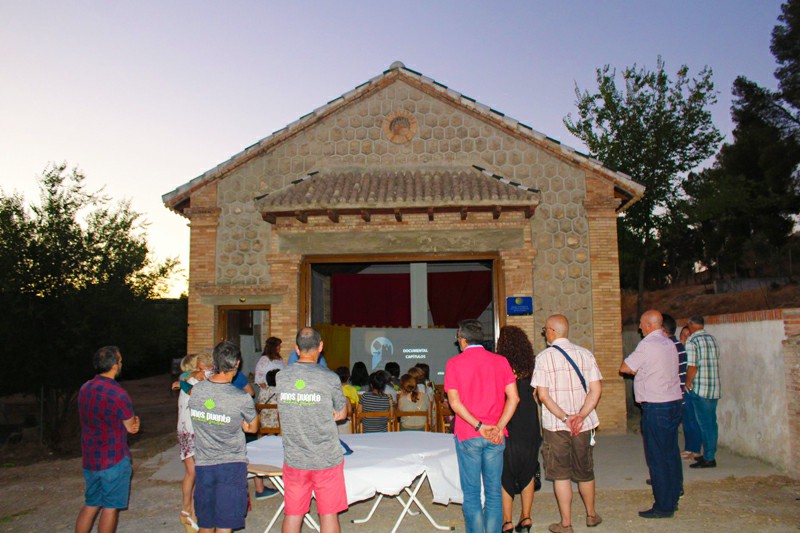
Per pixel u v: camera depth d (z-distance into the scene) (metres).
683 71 20.86
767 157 30.19
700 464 8.77
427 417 9.25
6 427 20.92
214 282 12.87
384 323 16.78
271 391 9.76
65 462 11.11
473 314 17.27
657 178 20.86
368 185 12.59
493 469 5.48
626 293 40.62
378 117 13.41
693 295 38.03
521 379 6.26
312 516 7.18
